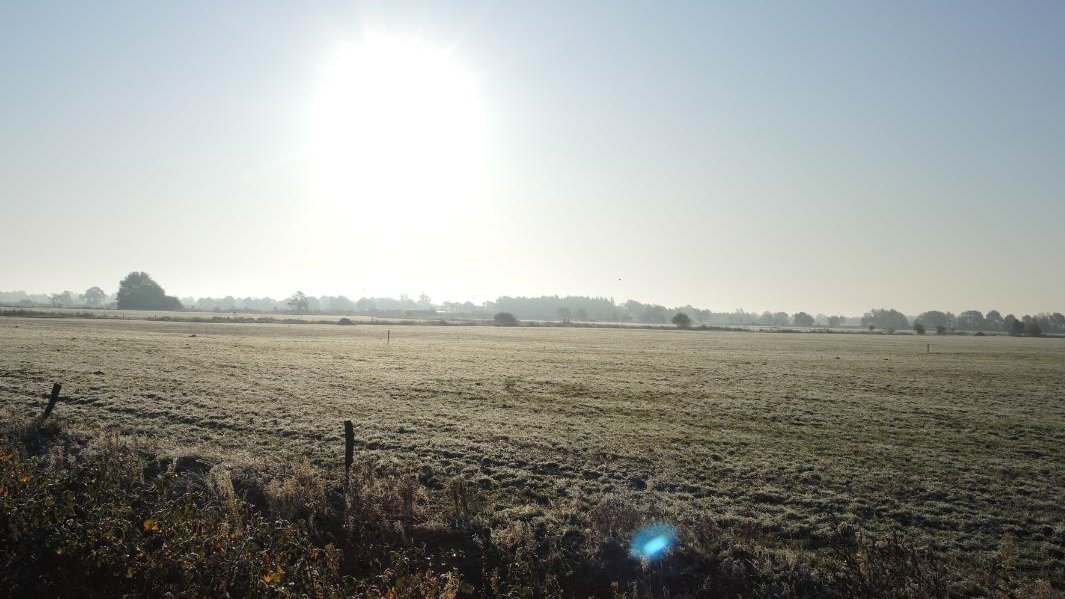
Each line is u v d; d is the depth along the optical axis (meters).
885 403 32.81
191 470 15.84
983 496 16.58
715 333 156.38
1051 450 22.50
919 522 14.64
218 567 9.16
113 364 39.75
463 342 82.31
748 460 19.88
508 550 12.13
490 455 19.28
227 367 41.41
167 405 25.58
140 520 10.88
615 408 29.55
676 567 11.57
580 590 11.09
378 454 19.16
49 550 9.64
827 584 10.91
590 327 175.50
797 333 176.38
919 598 10.19
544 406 29.61
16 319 109.69
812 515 14.82
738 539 12.82
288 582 8.82
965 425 26.91
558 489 16.17
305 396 29.98
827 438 23.62
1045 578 11.77
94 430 19.86
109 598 9.05
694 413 28.58
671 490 16.66
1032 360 69.88
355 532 12.59
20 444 15.08
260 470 15.84
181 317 151.25
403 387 34.59
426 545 12.29
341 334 95.81
